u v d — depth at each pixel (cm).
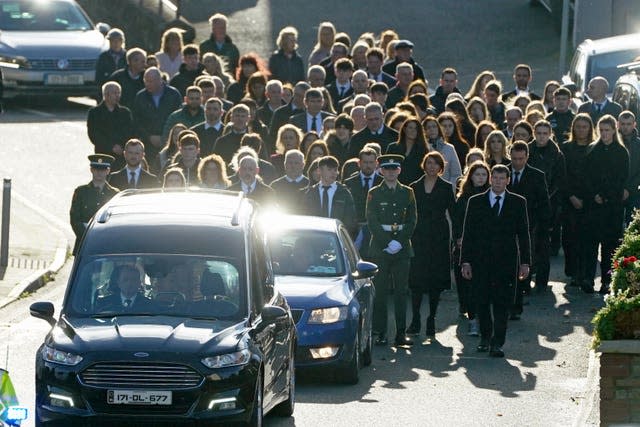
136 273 3234
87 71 8725
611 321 3038
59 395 2995
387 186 4706
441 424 3547
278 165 5531
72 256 5841
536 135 5497
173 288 3212
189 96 6006
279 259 4312
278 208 4794
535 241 5391
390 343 4750
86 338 3038
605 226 5419
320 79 6556
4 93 8681
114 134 6106
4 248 5459
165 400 2975
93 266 3253
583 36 9844
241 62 6825
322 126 5988
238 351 3038
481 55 10931
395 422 3550
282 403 3544
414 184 4844
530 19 11900
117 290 3212
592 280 5469
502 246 4500
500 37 11394
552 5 11494
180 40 7319
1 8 8975
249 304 3198
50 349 3041
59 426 2997
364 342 4266
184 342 3019
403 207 4694
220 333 3075
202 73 6875
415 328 4847
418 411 3697
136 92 6612
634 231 3625
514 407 3778
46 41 8750
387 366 4366
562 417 3662
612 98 6812
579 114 5519
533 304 5300
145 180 5134
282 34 7262
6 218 5453
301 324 4003
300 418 3569
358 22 11794
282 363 3416
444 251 4806
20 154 7594
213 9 12056
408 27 11644
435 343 4744
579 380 4153
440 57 10862
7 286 5144
